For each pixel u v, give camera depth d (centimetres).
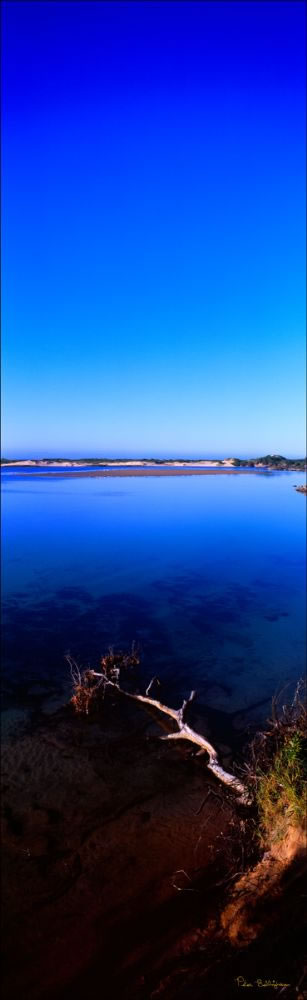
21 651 1259
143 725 954
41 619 1495
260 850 567
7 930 543
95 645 1307
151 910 549
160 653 1270
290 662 1227
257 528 3281
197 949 463
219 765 802
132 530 3159
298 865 490
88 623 1466
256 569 2161
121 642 1334
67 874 615
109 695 1055
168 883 588
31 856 644
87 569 2117
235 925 458
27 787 772
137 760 847
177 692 1078
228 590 1839
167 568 2161
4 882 605
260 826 591
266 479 8350
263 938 429
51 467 13788
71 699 1012
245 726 944
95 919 549
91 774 806
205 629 1442
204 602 1694
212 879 575
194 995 408
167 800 748
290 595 1786
